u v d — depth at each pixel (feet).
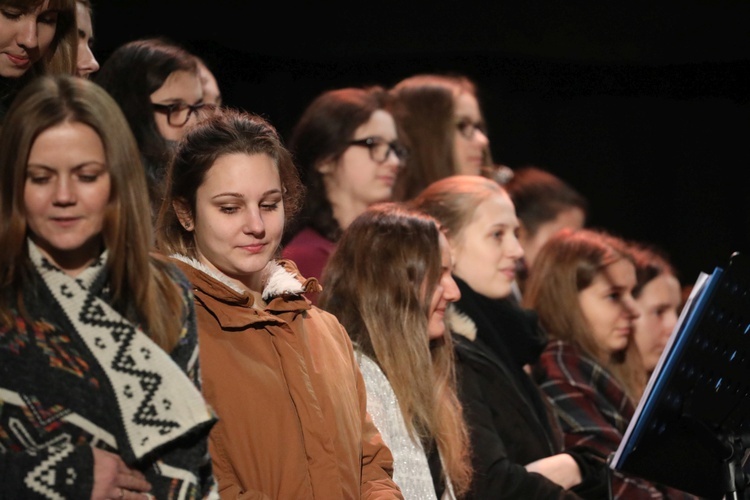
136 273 9.13
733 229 29.22
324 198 17.95
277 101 23.63
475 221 15.61
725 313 11.97
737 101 28.76
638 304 19.71
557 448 15.66
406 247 13.33
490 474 13.83
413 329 13.16
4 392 8.65
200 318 10.64
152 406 8.93
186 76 15.51
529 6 26.89
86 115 8.90
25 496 8.48
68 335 8.86
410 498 12.50
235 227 10.79
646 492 16.08
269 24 23.38
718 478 12.88
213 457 10.32
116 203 9.06
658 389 11.99
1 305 8.77
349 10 24.57
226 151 10.86
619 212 28.50
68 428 8.75
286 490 10.36
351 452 10.90
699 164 28.94
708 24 28.17
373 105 18.24
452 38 26.07
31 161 8.78
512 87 27.20
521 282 22.24
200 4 22.27
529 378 15.76
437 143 20.61
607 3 27.58
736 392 12.40
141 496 8.91
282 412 10.52
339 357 11.43
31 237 9.04
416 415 13.02
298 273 11.53
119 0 21.17
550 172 27.68
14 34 11.27
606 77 28.07
